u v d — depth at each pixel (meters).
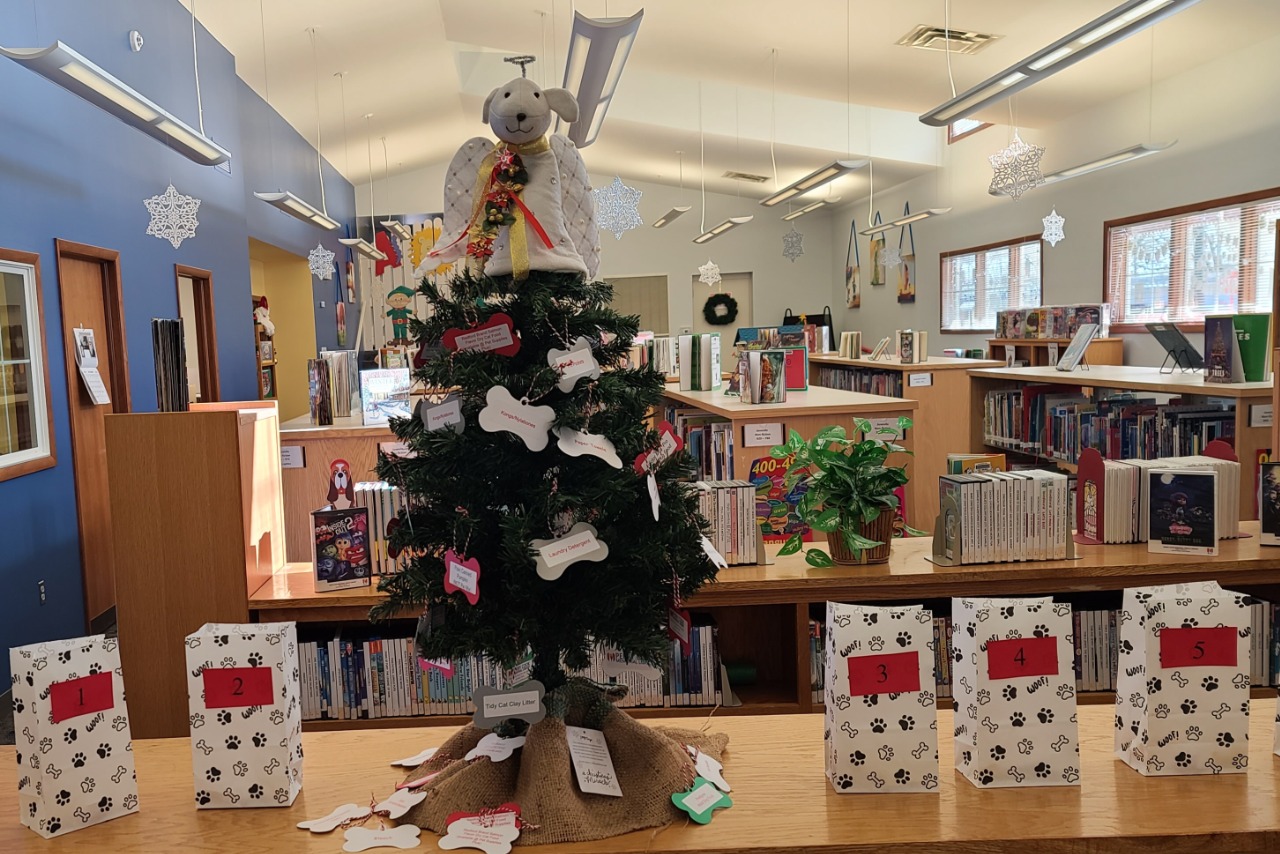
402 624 3.01
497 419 1.31
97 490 5.36
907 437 4.09
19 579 4.38
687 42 8.79
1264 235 6.75
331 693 2.83
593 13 8.66
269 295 12.11
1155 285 8.05
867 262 15.21
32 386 4.65
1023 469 3.02
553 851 1.30
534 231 1.44
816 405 4.04
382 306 16.08
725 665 3.12
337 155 13.44
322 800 1.47
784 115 12.08
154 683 2.74
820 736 1.67
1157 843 1.28
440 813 1.38
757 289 17.05
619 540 1.41
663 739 1.49
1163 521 2.82
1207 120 7.27
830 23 7.66
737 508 2.89
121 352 5.73
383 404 4.84
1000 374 6.46
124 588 2.72
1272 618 2.80
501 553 1.38
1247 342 4.35
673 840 1.32
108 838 1.36
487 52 11.91
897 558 2.93
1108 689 2.89
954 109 5.44
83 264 5.40
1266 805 1.35
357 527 2.84
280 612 2.77
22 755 1.38
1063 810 1.36
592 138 7.52
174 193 5.30
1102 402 5.73
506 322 1.36
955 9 6.87
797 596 2.77
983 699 1.43
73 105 5.20
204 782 1.44
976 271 11.62
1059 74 7.82
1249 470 4.13
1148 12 4.04
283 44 8.62
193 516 2.72
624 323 1.44
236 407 3.18
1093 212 8.88
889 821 1.34
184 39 7.11
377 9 8.58
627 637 1.38
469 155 1.56
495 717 1.36
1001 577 2.73
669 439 1.49
